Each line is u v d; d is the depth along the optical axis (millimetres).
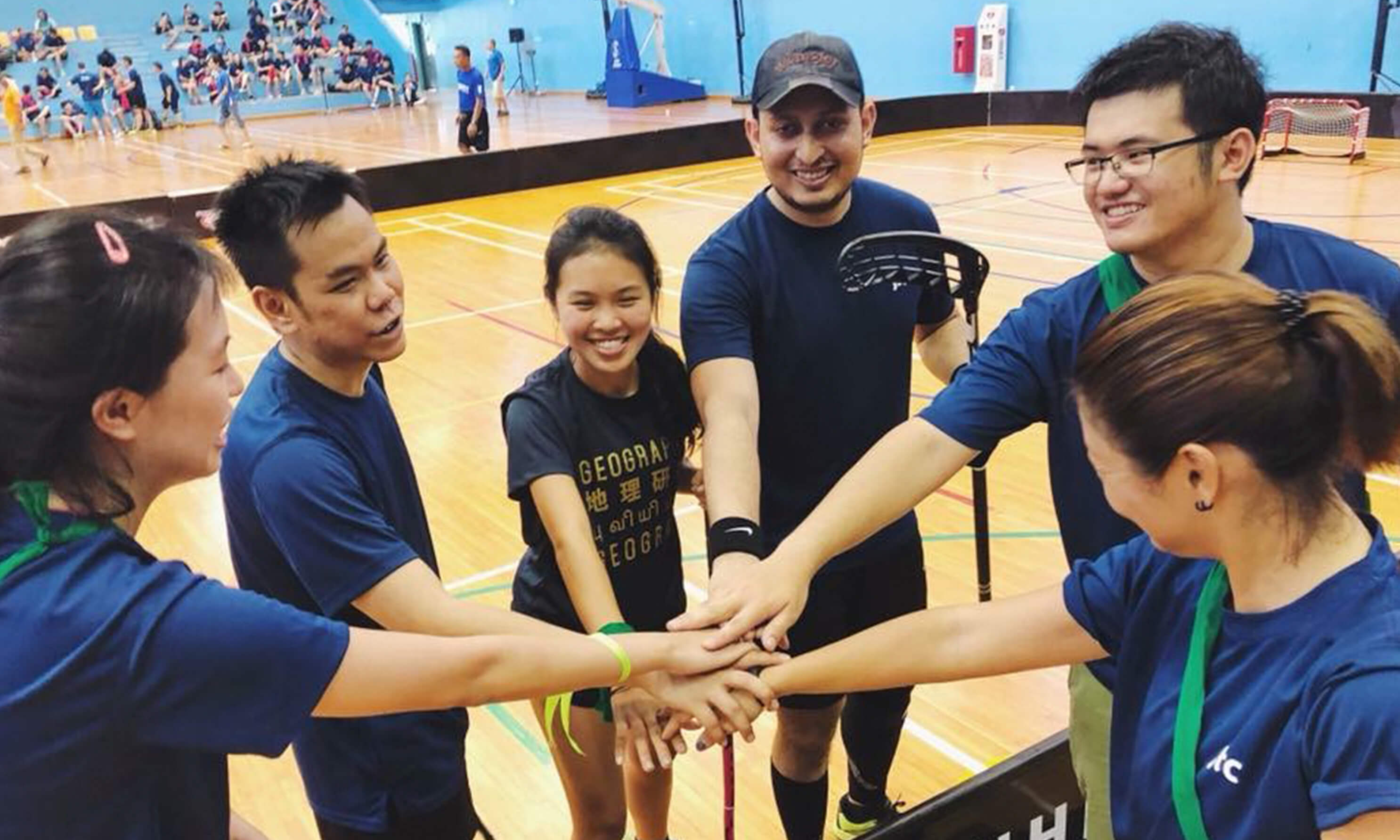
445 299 6715
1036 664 1148
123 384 814
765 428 1808
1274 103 9906
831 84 1555
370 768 1401
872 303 1736
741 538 1435
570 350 1636
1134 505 853
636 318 1520
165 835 890
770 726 2576
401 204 10305
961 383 1387
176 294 833
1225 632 869
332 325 1276
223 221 1277
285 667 861
